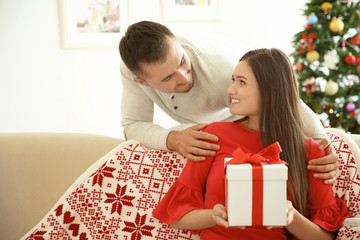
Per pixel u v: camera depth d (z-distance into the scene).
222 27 3.74
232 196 1.05
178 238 1.48
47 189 1.60
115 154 1.58
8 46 3.33
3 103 3.37
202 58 1.57
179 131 1.51
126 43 1.44
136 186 1.55
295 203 1.31
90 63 3.51
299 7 3.85
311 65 3.12
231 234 1.33
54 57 3.43
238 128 1.42
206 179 1.43
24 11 3.33
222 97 1.61
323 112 3.02
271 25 3.84
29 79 3.40
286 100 1.32
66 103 3.51
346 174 1.49
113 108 3.61
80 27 3.44
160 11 3.59
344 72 2.93
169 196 1.42
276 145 1.12
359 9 2.96
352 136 1.63
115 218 1.53
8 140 1.65
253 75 1.32
